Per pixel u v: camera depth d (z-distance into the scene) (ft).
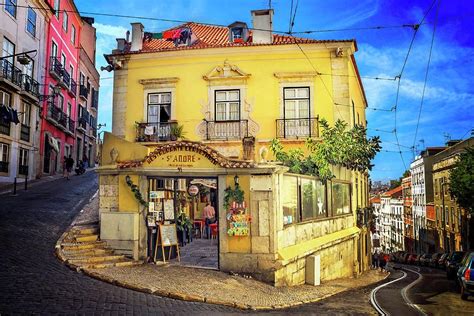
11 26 77.36
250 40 65.16
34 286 24.39
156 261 34.76
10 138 76.07
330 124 59.77
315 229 43.83
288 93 61.52
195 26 75.25
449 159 128.57
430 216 155.94
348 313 25.53
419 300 34.53
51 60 96.22
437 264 103.24
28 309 20.34
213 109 62.64
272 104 61.26
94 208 48.49
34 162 87.51
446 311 29.19
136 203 35.19
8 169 75.77
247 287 30.30
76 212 46.83
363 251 69.51
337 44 60.18
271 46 61.46
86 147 137.39
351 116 62.44
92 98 144.15
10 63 75.72
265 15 63.10
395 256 166.20
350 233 55.83
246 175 33.76
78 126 124.16
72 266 29.58
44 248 33.42
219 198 34.09
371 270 75.61
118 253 34.65
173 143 34.81
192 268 33.68
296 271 37.06
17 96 78.79
